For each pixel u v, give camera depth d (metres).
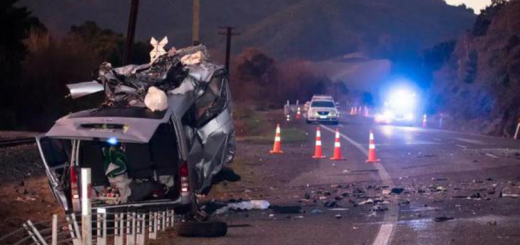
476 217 20.88
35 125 73.75
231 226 20.27
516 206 22.89
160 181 19.45
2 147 39.81
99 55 94.56
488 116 87.69
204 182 22.11
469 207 22.88
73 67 79.75
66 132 18.06
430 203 23.94
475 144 52.38
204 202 24.28
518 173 32.34
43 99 76.38
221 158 22.50
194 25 57.81
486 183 29.08
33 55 78.25
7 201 23.38
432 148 48.25
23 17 73.81
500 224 19.61
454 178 31.06
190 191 19.31
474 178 30.89
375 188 28.19
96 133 17.94
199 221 19.19
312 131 71.25
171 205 19.14
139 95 20.66
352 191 27.55
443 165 36.56
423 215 21.45
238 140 57.00
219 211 22.69
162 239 18.44
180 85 21.20
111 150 19.23
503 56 86.12
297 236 18.53
